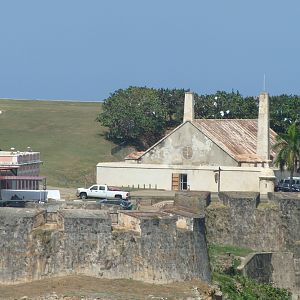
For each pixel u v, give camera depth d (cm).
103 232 17725
